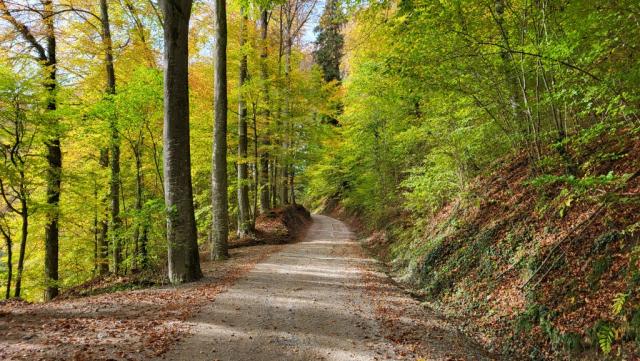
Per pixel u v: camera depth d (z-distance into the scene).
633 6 5.11
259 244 17.61
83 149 14.70
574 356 4.52
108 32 13.48
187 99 9.02
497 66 8.06
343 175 30.72
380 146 17.73
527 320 5.45
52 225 12.41
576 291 5.12
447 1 7.26
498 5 7.51
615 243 5.12
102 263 14.73
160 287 8.41
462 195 10.50
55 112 10.59
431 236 11.20
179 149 8.90
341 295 8.15
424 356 5.01
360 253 15.80
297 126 20.88
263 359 4.70
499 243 7.64
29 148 11.03
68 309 6.26
